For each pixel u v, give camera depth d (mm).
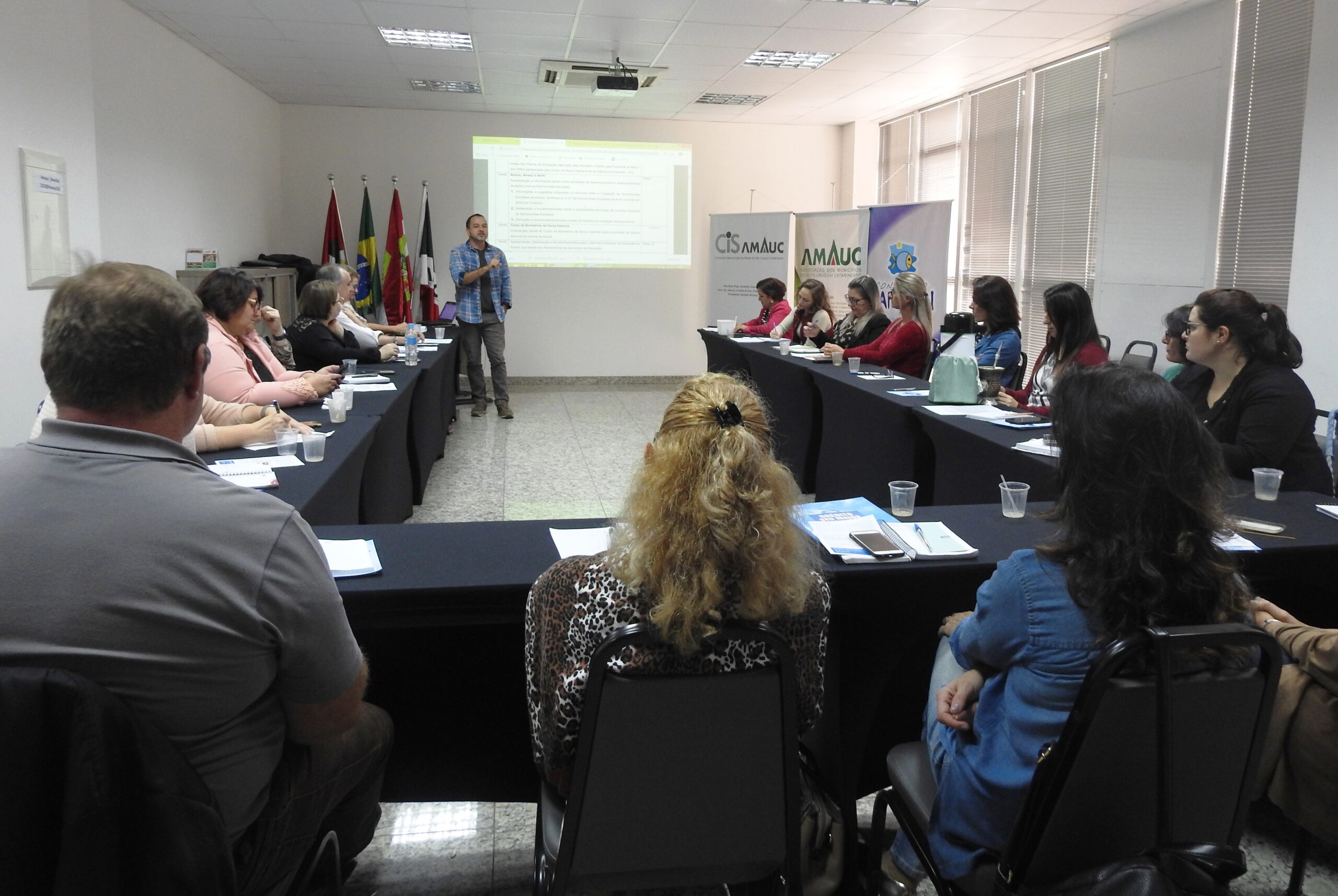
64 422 947
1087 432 1071
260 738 1048
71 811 788
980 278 4504
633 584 1025
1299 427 2416
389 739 1423
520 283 9055
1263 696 1008
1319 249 4449
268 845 1130
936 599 1715
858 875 1669
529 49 6234
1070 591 1072
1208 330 2527
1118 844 1041
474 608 1551
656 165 9102
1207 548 1047
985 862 1169
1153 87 5547
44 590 866
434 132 8695
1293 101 4645
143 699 897
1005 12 5328
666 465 1044
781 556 1036
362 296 8625
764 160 9328
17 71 3861
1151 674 998
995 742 1166
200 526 922
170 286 990
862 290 5781
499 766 1880
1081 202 6352
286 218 8617
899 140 8844
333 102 8352
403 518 3951
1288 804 1541
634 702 1018
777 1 5090
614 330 9289
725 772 1077
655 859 1108
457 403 7809
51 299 967
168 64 5863
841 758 1699
